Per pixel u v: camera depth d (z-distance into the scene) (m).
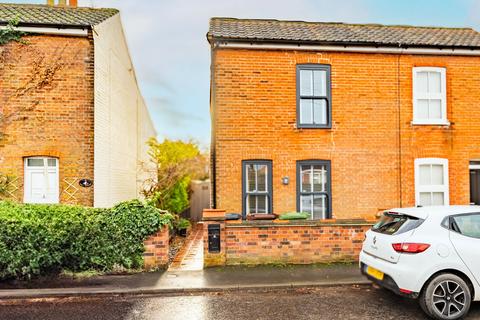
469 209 5.60
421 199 10.52
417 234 5.32
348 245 8.21
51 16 11.02
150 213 7.77
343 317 5.33
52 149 9.96
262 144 10.00
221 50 9.99
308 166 10.23
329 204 10.12
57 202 9.95
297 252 8.08
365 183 10.27
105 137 11.48
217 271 7.59
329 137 10.23
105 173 11.48
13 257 6.90
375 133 10.38
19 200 9.76
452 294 5.20
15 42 9.96
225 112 9.95
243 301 6.05
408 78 10.58
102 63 11.13
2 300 6.20
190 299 6.18
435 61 10.68
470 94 10.78
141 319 5.30
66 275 7.34
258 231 8.02
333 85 10.30
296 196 10.02
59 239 7.20
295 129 10.12
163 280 7.00
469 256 5.25
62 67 10.11
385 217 6.16
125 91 14.59
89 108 10.14
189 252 9.91
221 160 9.88
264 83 10.08
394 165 10.41
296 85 10.16
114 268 7.59
